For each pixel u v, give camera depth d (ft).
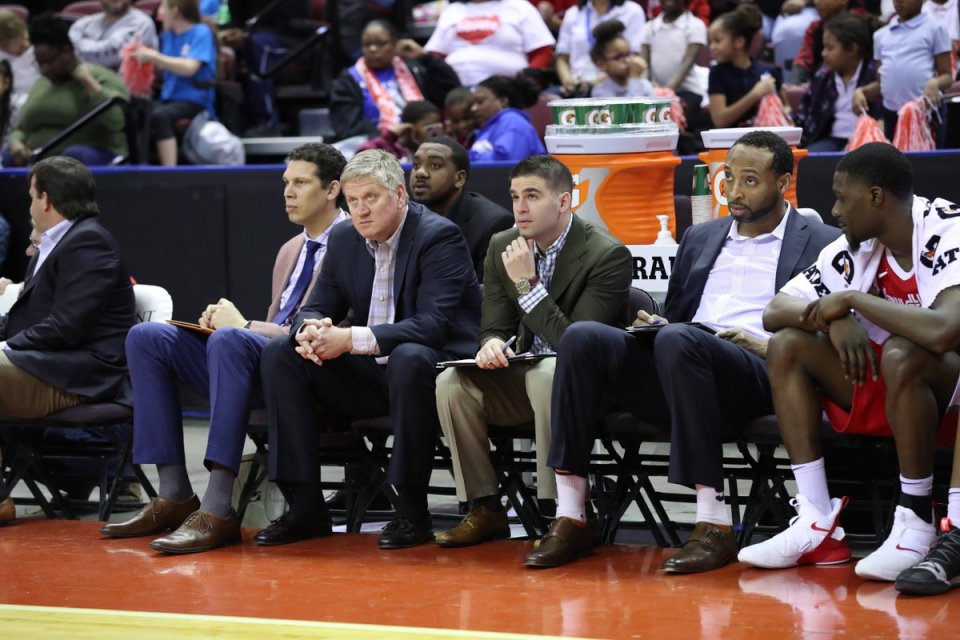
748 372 38.19
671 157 47.55
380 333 41.29
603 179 46.78
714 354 37.01
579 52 81.92
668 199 48.11
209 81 83.71
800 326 36.29
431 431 40.93
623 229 47.16
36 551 41.52
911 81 65.51
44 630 32.19
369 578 36.68
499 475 42.14
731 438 39.04
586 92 74.84
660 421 39.01
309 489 42.14
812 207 57.36
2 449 50.03
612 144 46.50
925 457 34.55
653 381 38.55
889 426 35.86
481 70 81.35
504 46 81.56
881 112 65.92
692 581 35.24
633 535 45.42
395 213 42.96
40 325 47.19
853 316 35.73
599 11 81.56
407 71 77.36
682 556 36.42
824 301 35.58
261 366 41.81
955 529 33.68
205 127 81.35
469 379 40.55
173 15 83.87
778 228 40.91
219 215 67.00
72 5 101.91
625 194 46.98
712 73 68.44
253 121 93.97
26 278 50.21
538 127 74.02
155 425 43.21
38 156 75.31
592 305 40.47
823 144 65.98
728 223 41.96
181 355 43.50
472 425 40.52
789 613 31.73
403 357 40.42
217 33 87.56
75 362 46.98
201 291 67.67
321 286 44.83
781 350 36.32
